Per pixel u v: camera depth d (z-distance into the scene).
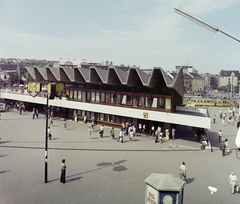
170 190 7.77
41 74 36.66
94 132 25.92
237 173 14.42
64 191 11.39
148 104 25.55
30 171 14.00
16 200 10.30
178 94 31.36
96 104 29.17
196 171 14.70
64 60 98.06
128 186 12.21
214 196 11.28
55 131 25.89
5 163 15.37
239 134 8.78
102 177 13.38
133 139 22.58
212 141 23.09
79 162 16.02
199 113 25.55
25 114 37.53
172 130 23.47
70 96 34.09
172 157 17.67
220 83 156.38
